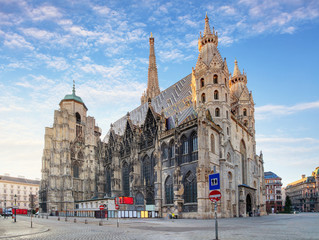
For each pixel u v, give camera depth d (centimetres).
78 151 12800
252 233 2772
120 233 2952
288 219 6069
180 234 2723
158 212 7781
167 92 10725
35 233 3058
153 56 17212
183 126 7650
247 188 8775
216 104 8175
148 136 9256
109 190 11506
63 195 11644
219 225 4078
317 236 2470
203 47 8981
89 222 5541
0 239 2495
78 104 13700
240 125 9438
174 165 7662
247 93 10994
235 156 8525
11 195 18888
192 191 7069
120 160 10769
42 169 13175
